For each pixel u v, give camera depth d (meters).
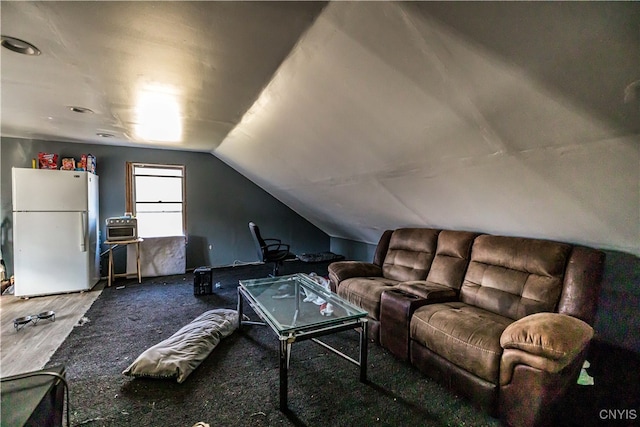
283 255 4.73
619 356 2.14
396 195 2.95
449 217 2.89
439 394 1.89
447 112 1.61
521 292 2.15
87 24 1.37
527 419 1.50
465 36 1.15
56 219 3.75
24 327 2.82
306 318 2.09
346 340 2.67
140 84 2.07
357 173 2.88
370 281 3.04
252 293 2.71
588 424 1.58
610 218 1.80
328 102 2.00
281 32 1.43
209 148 4.78
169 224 5.12
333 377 2.07
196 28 1.39
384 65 1.48
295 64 1.74
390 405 1.78
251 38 1.48
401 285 2.65
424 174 2.36
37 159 4.08
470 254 2.68
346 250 5.91
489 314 2.16
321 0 1.19
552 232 2.25
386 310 2.45
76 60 1.72
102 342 2.53
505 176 1.91
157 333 2.72
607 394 1.79
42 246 3.69
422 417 1.68
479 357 1.71
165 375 1.97
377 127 2.03
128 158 4.68
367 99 1.79
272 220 5.95
